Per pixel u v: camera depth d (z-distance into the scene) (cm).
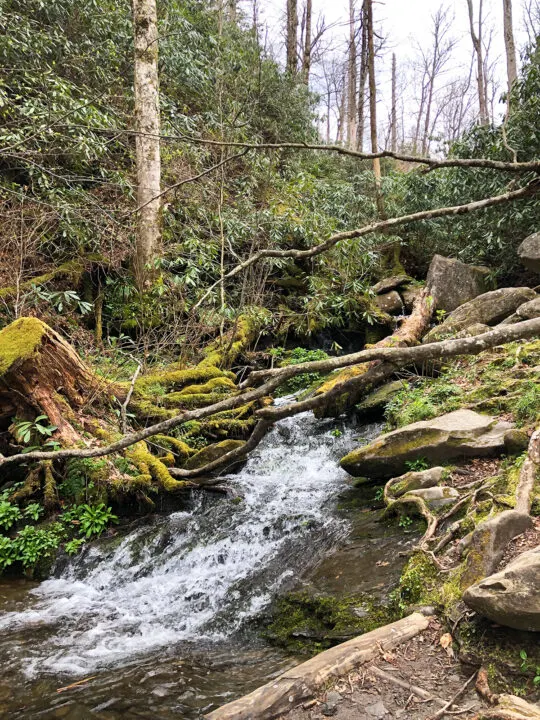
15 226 681
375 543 364
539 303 611
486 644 223
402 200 1134
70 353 557
